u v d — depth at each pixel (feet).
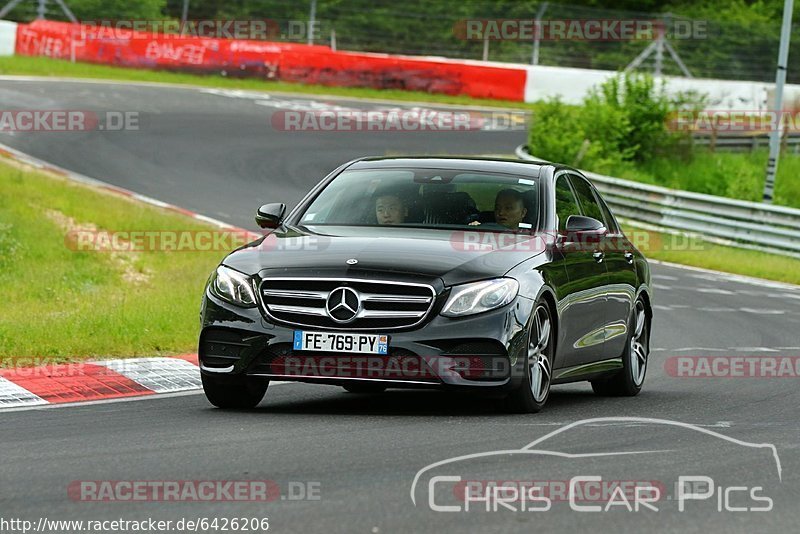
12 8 484.33
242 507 57.47
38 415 86.28
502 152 389.19
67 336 117.29
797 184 457.68
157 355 117.60
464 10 552.82
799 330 169.17
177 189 289.53
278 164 332.39
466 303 85.66
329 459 69.56
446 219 95.61
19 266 190.90
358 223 95.86
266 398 98.58
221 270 90.12
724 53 534.78
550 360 92.94
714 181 436.35
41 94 385.70
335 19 543.80
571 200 103.76
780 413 95.45
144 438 76.54
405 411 91.09
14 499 59.06
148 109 391.65
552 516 56.39
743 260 274.16
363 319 85.35
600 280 102.58
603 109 422.00
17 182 244.01
